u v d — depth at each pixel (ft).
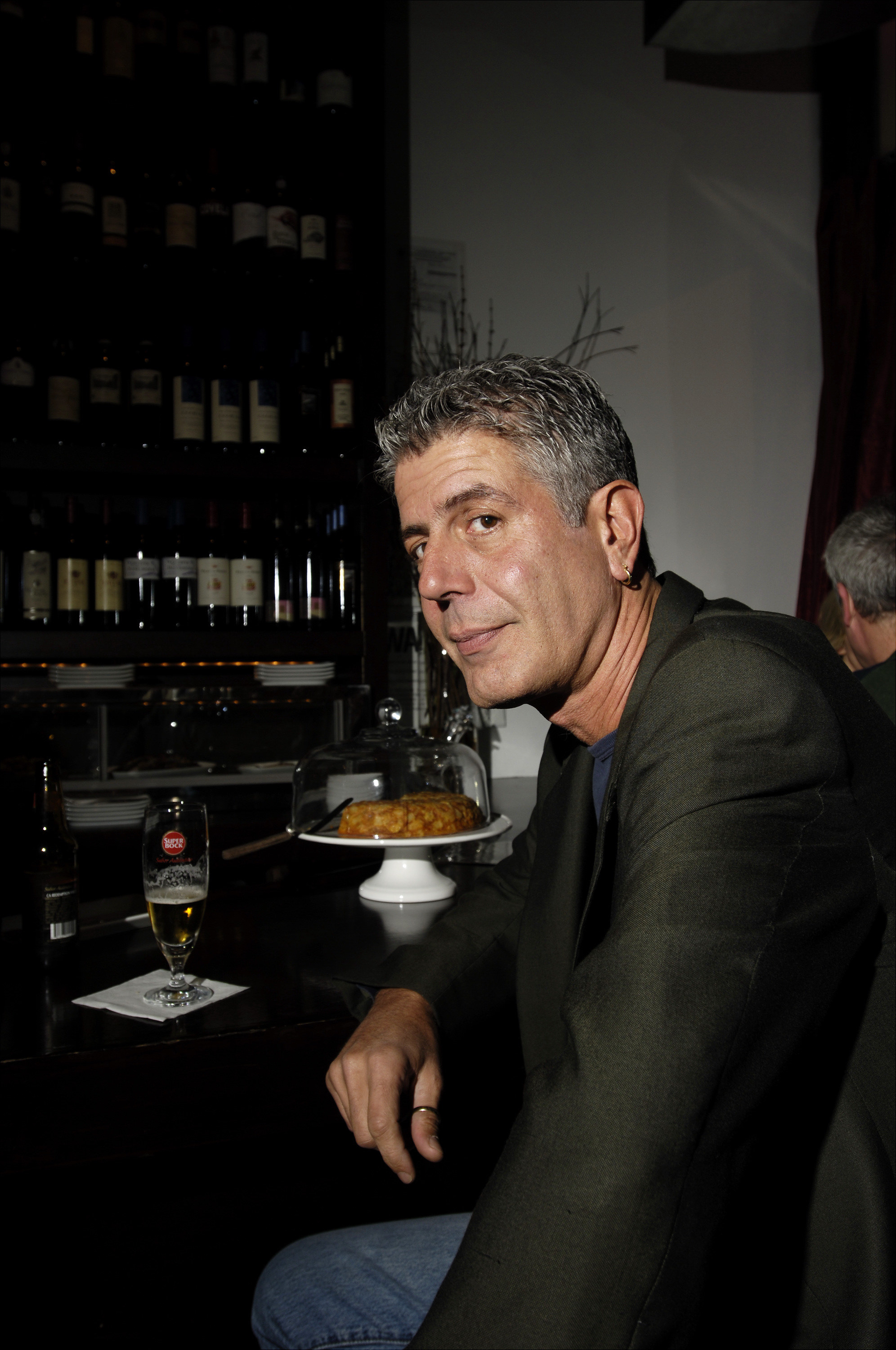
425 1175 4.29
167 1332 3.91
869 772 2.15
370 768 4.92
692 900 1.68
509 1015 3.54
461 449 2.38
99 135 7.84
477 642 2.46
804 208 10.73
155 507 8.53
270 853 6.67
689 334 10.36
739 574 10.52
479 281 9.67
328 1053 3.26
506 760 9.75
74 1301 3.79
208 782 7.45
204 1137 3.12
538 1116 1.63
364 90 8.11
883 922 2.12
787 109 10.66
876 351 9.68
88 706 7.16
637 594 2.64
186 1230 3.95
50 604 7.59
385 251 8.45
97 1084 2.98
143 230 7.63
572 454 2.39
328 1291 2.87
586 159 10.01
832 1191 2.00
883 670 4.60
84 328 7.89
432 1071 2.84
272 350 8.46
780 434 10.64
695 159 10.37
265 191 8.43
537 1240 1.52
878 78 10.16
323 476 8.06
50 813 3.76
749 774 1.81
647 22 8.68
